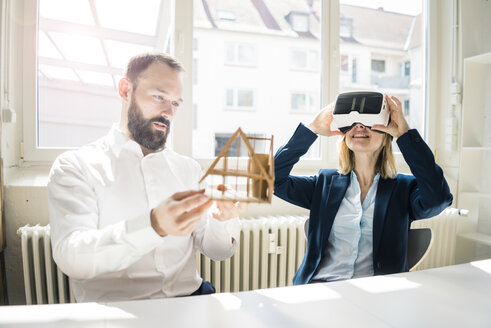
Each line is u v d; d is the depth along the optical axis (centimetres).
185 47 164
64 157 89
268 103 2297
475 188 195
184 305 63
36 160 150
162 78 89
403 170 199
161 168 94
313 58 2270
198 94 2266
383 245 105
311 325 56
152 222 63
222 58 2238
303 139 114
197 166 108
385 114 96
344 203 111
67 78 261
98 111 585
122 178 89
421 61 212
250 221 152
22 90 147
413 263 110
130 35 198
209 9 2098
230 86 2272
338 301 67
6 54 137
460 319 60
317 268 108
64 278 132
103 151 92
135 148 93
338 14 189
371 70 1509
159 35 197
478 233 193
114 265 68
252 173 61
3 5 133
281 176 113
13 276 135
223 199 57
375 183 111
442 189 98
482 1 195
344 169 115
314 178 125
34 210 135
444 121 203
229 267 146
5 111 133
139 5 195
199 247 99
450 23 198
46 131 156
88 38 193
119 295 85
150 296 86
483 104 192
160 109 90
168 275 89
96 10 189
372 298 69
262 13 2173
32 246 129
